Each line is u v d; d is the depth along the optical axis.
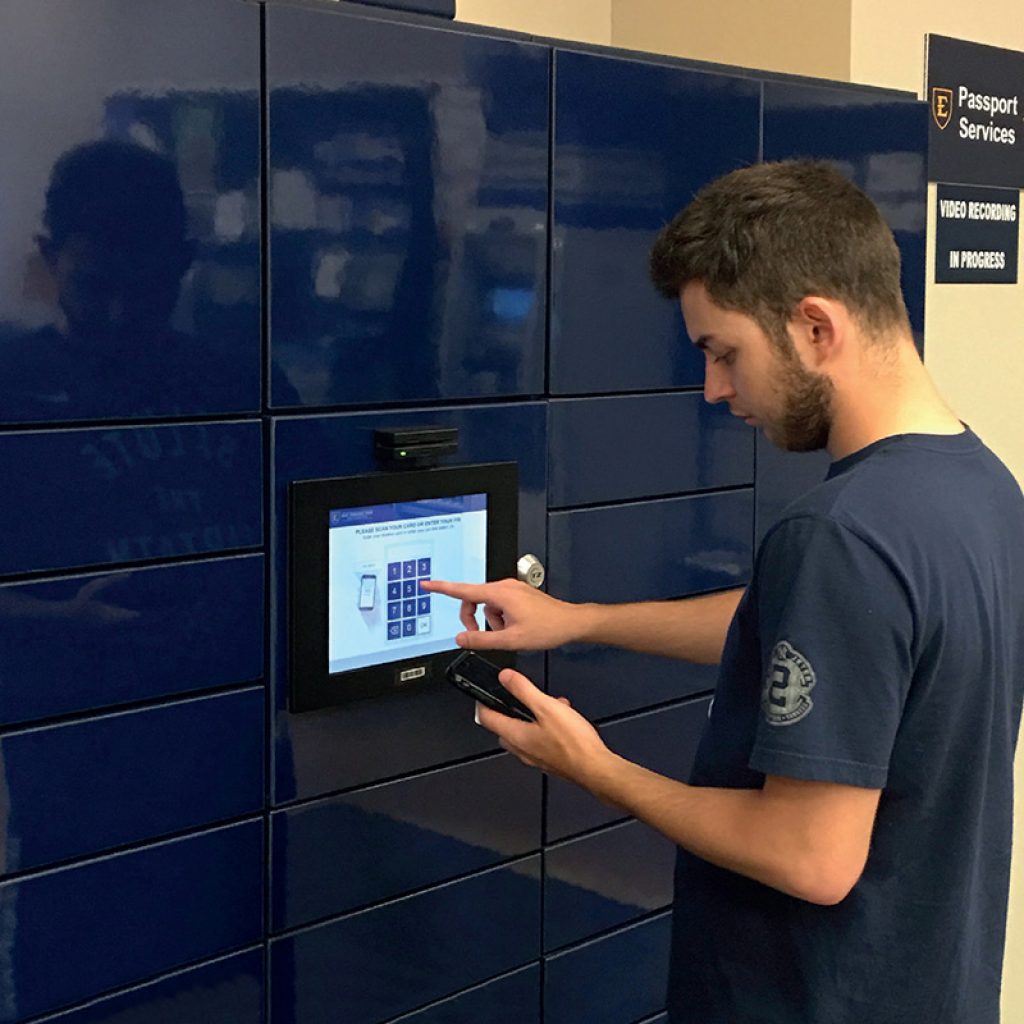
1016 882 3.43
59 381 1.69
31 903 1.74
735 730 1.54
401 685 2.08
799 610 1.35
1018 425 3.45
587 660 2.38
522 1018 2.36
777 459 2.68
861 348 1.43
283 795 1.99
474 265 2.13
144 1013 1.87
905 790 1.41
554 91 2.21
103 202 1.71
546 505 2.29
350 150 1.95
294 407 1.94
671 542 2.49
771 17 3.03
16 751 1.71
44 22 1.64
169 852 1.88
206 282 1.82
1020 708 1.55
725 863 1.43
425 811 2.18
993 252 3.30
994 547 1.43
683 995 1.61
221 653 1.90
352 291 1.98
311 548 1.95
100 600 1.76
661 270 1.53
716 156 2.47
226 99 1.81
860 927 1.45
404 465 2.07
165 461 1.81
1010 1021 3.47
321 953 2.06
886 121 2.78
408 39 2.00
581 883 2.43
